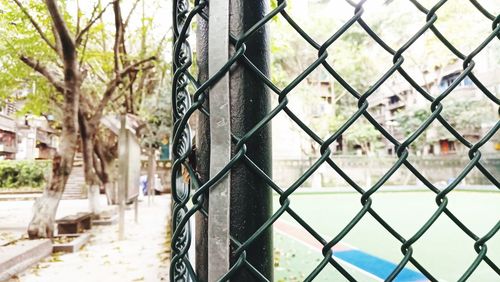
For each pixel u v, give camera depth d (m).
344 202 16.81
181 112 0.87
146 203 16.34
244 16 0.73
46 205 7.24
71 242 7.21
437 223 10.45
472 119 21.66
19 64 9.05
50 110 12.48
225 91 0.66
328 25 16.86
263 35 0.75
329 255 0.73
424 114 23.41
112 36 11.77
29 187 24.16
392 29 16.62
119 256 6.54
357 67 20.84
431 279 0.81
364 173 25.73
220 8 0.68
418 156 25.12
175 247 0.69
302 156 25.91
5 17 7.90
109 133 14.73
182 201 0.76
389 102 29.75
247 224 0.69
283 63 16.84
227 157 0.66
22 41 7.98
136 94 13.58
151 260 6.24
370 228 9.63
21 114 11.67
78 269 5.68
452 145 27.42
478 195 19.48
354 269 5.55
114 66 10.97
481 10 0.88
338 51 20.28
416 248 7.23
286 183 24.30
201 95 0.67
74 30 9.59
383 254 6.67
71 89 7.93
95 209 10.68
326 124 23.17
